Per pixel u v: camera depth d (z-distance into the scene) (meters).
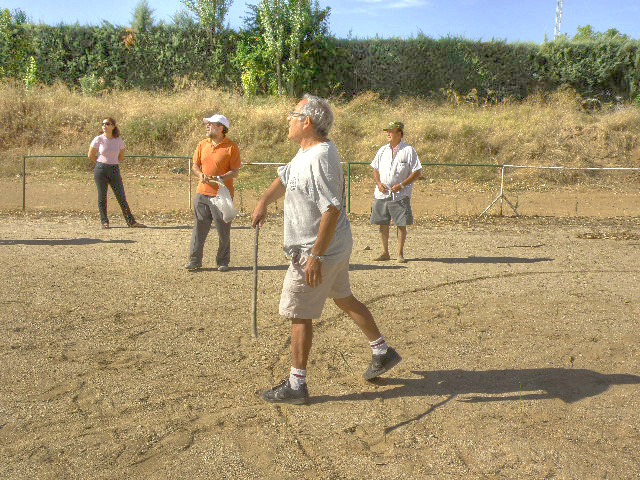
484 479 2.93
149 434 3.31
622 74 22.23
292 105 18.27
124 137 16.39
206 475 2.95
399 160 7.09
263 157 15.47
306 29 21.47
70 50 21.70
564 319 5.25
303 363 3.69
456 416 3.55
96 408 3.59
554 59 22.38
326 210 3.40
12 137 16.41
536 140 16.20
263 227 9.48
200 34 21.83
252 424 3.44
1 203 11.21
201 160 6.71
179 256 7.50
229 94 20.09
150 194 12.53
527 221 10.34
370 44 22.31
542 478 2.94
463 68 22.48
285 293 3.63
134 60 21.80
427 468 3.02
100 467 3.00
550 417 3.53
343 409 3.63
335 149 3.52
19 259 7.16
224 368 4.19
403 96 22.11
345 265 3.73
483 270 6.96
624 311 5.48
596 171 14.90
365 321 3.90
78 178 14.02
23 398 3.70
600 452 3.16
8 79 20.39
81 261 7.13
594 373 4.14
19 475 2.93
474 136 16.34
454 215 10.88
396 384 3.98
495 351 4.54
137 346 4.55
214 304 5.60
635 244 8.48
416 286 6.28
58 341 4.62
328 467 3.03
